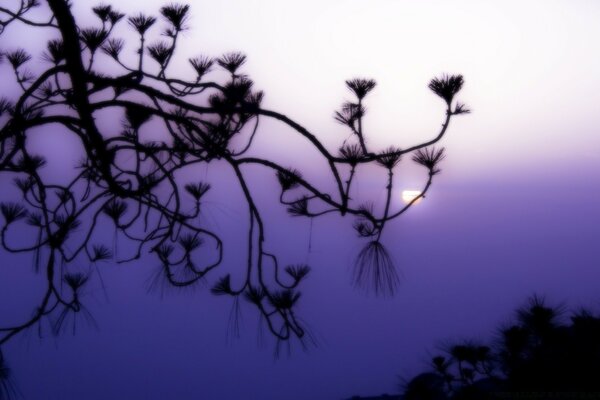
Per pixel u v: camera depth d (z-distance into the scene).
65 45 6.66
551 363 6.22
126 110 7.24
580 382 6.15
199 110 6.63
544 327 6.29
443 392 6.56
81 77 6.70
